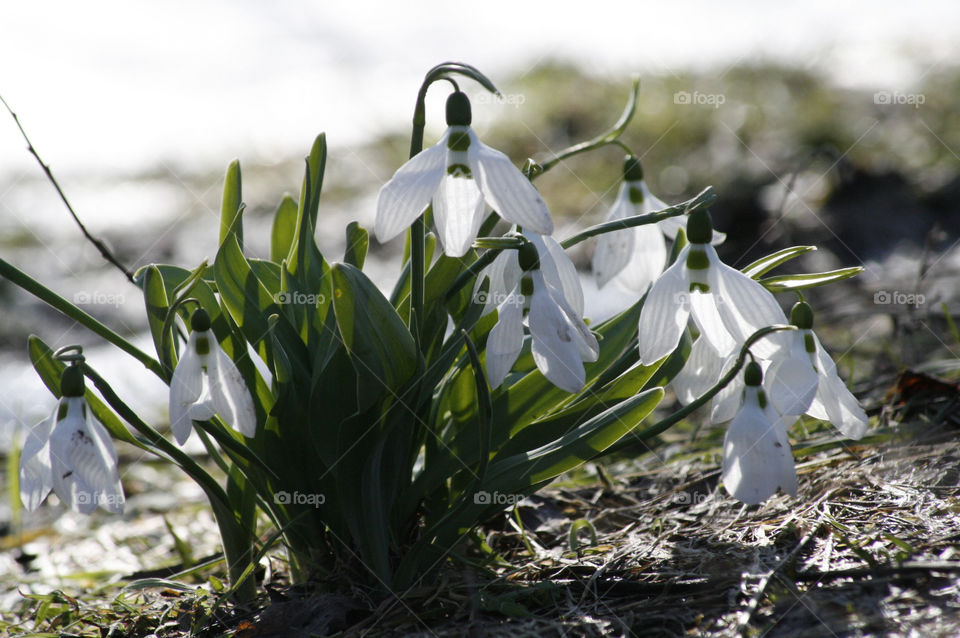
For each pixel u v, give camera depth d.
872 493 0.98
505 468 0.94
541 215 0.90
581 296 0.93
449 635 0.93
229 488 0.97
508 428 0.96
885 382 1.09
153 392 1.61
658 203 0.97
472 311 0.95
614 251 0.97
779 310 0.91
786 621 0.92
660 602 0.93
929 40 3.46
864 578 0.93
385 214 0.91
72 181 3.80
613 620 0.93
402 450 0.95
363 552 0.95
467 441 0.96
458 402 0.96
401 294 0.98
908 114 2.76
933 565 0.92
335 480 0.95
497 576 0.96
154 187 3.66
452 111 0.91
